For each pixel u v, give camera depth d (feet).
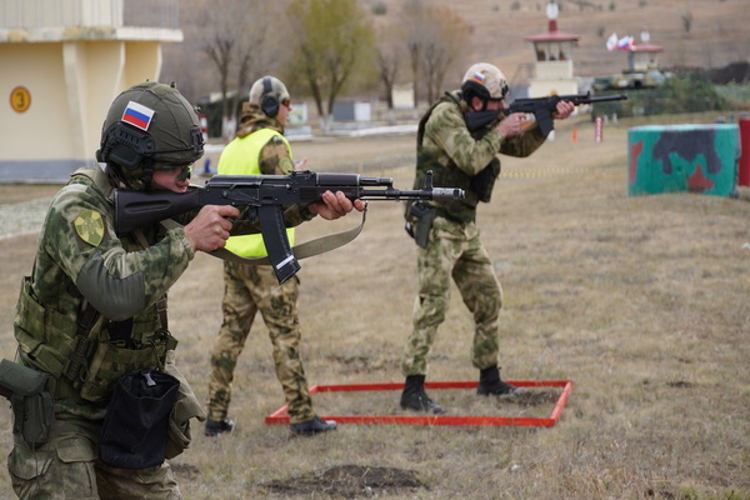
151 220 10.23
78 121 84.28
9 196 77.82
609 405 19.62
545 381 21.48
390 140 147.23
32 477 9.96
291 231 17.69
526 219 46.70
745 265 31.71
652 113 133.49
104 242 9.75
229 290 19.53
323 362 25.25
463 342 26.14
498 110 20.22
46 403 9.96
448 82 241.35
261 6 175.42
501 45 343.05
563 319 27.22
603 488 14.73
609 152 91.35
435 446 17.87
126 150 10.05
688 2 358.02
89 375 10.16
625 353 23.54
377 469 16.79
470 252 20.62
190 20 207.00
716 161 45.01
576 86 156.04
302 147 135.95
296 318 19.26
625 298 28.96
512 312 28.48
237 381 23.76
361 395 22.20
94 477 10.11
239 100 172.86
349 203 10.98
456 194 10.98
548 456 16.66
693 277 30.66
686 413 18.74
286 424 20.11
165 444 10.61
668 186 46.26
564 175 71.05
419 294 20.48
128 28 82.99
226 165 18.88
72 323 10.12
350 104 226.79
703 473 15.53
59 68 84.69
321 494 15.80
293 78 189.88
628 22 345.51
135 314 9.79
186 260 9.89
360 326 28.81
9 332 30.91
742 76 185.16
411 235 20.63
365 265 39.58
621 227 40.19
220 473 17.16
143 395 10.23
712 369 21.65
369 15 367.25
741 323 25.29
